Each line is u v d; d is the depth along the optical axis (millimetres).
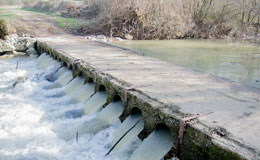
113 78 8336
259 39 16984
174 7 28844
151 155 5707
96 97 8812
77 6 39562
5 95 10148
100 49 14773
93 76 9180
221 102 6312
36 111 8688
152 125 6035
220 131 4738
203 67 14492
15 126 7602
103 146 6734
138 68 9938
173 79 8398
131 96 6867
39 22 29703
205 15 30984
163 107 5891
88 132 7359
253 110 5824
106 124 7590
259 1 18609
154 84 7746
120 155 6250
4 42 17781
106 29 27594
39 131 7367
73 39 19906
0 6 53812
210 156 4547
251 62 16094
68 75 11773
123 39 26047
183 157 5188
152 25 27125
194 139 4875
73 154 6367
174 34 28312
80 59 11523
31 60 17000
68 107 9117
